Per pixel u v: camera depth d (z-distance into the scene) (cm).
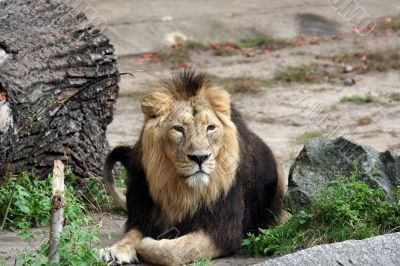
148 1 2975
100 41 1384
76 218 1039
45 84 1289
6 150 1223
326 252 984
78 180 1380
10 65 1255
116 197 1259
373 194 1132
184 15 2877
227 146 1083
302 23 2928
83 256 933
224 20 2877
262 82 2431
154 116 1086
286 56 2664
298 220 1118
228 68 2556
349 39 2836
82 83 1351
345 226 1101
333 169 1182
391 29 2920
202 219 1088
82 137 1376
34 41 1314
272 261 975
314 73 2503
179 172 1056
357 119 2077
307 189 1159
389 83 2434
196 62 2612
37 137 1286
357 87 2391
